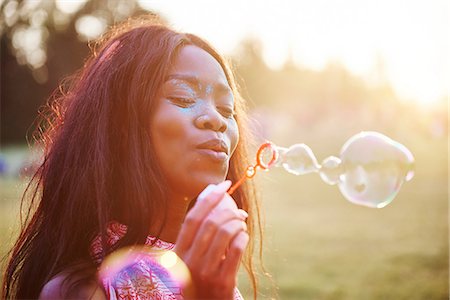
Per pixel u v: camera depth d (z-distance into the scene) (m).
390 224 6.88
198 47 1.03
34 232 1.06
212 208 0.80
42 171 1.10
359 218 7.42
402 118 17.94
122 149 0.99
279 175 12.94
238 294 1.13
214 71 1.00
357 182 1.61
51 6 26.41
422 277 4.26
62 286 0.89
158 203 0.94
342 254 5.06
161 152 0.94
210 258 0.77
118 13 25.08
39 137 1.32
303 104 31.61
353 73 31.78
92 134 1.02
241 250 0.78
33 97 26.30
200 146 0.93
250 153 1.35
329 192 10.14
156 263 0.96
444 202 8.60
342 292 3.80
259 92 36.34
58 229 1.00
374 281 4.11
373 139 1.64
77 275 0.90
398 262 4.77
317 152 14.72
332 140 15.98
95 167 0.98
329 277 4.25
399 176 1.61
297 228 6.65
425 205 8.39
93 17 26.41
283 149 1.53
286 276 4.20
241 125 1.28
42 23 26.47
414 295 3.80
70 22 26.64
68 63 26.53
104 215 0.95
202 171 0.92
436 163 13.66
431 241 5.73
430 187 10.41
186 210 0.99
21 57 26.30
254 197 1.35
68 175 1.02
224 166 0.95
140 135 0.95
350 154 1.63
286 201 9.08
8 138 25.69
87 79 1.07
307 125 26.59
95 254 0.95
